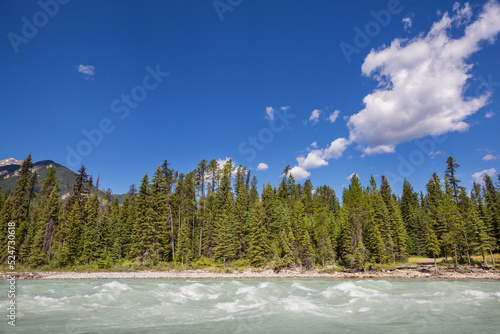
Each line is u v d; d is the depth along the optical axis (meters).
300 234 63.84
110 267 58.66
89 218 64.75
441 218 66.81
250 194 92.12
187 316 14.37
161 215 65.38
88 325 12.57
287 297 19.11
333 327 12.48
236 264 61.88
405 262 67.06
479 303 17.75
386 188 98.69
